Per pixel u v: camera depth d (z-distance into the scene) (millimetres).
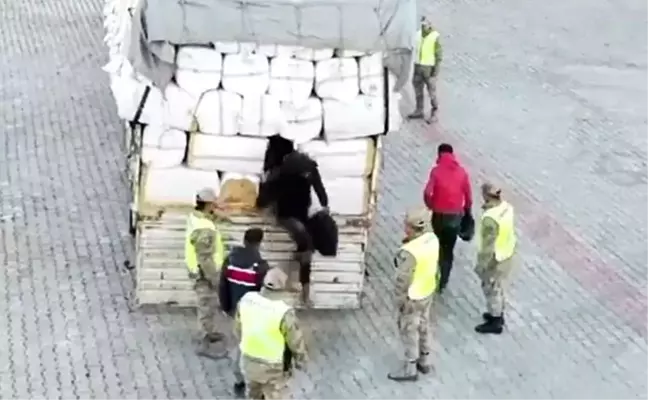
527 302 14742
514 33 26953
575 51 25812
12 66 22891
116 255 15469
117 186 17578
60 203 16922
